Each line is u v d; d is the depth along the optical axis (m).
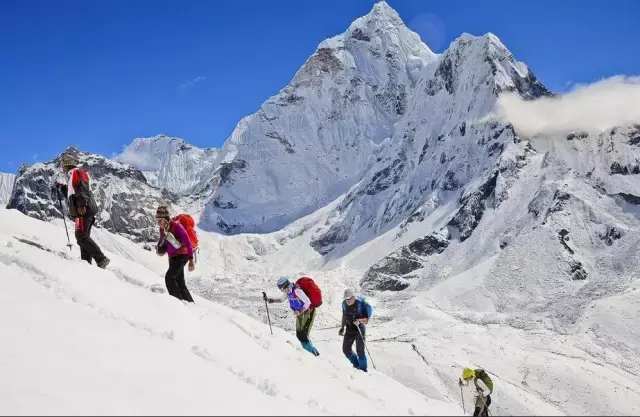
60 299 13.37
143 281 17.59
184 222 15.59
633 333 68.06
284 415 9.01
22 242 17.08
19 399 9.03
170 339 12.32
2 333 11.17
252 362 12.31
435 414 10.25
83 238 16.58
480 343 52.62
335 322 65.12
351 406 10.48
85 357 10.74
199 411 8.88
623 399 36.81
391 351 48.19
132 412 8.79
